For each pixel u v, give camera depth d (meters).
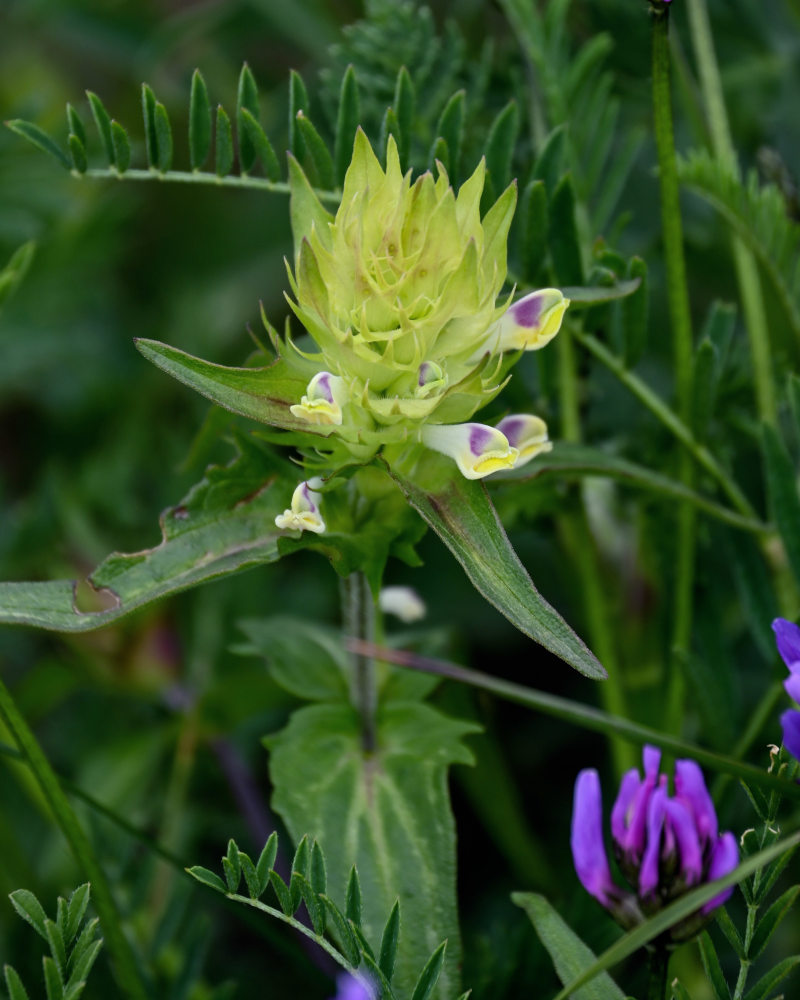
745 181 0.55
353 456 0.43
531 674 0.57
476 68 0.53
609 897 0.42
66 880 0.51
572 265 0.48
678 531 0.50
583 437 0.51
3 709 0.44
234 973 0.53
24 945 0.49
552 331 0.43
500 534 0.42
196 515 0.43
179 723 0.53
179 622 0.54
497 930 0.48
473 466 0.42
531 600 0.41
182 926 0.49
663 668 0.50
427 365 0.42
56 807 0.44
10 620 0.42
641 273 0.47
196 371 0.42
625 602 0.50
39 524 0.55
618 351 0.49
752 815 0.49
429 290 0.42
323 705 0.46
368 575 0.43
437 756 0.45
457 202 0.42
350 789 0.45
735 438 0.54
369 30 0.50
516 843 0.52
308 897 0.42
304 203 0.43
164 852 0.47
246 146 0.46
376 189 0.42
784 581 0.49
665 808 0.41
